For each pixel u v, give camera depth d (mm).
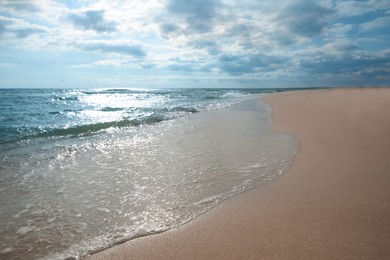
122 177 5488
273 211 3828
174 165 6219
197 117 14367
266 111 16531
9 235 3361
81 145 8305
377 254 2760
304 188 4578
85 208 4125
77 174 5695
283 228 3352
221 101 26438
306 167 5660
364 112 12180
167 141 8750
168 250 3014
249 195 4457
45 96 40438
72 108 20562
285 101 21875
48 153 7355
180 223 3641
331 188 4477
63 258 2918
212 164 6211
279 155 6738
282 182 4934
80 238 3303
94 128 11164
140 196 4551
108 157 6984
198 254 2908
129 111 17922
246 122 12312
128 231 3461
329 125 9812
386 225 3311
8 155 7113
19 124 12109
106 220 3754
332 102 17812
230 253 2896
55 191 4793
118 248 3090
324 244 2965
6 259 2877
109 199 4441
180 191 4734
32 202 4340
